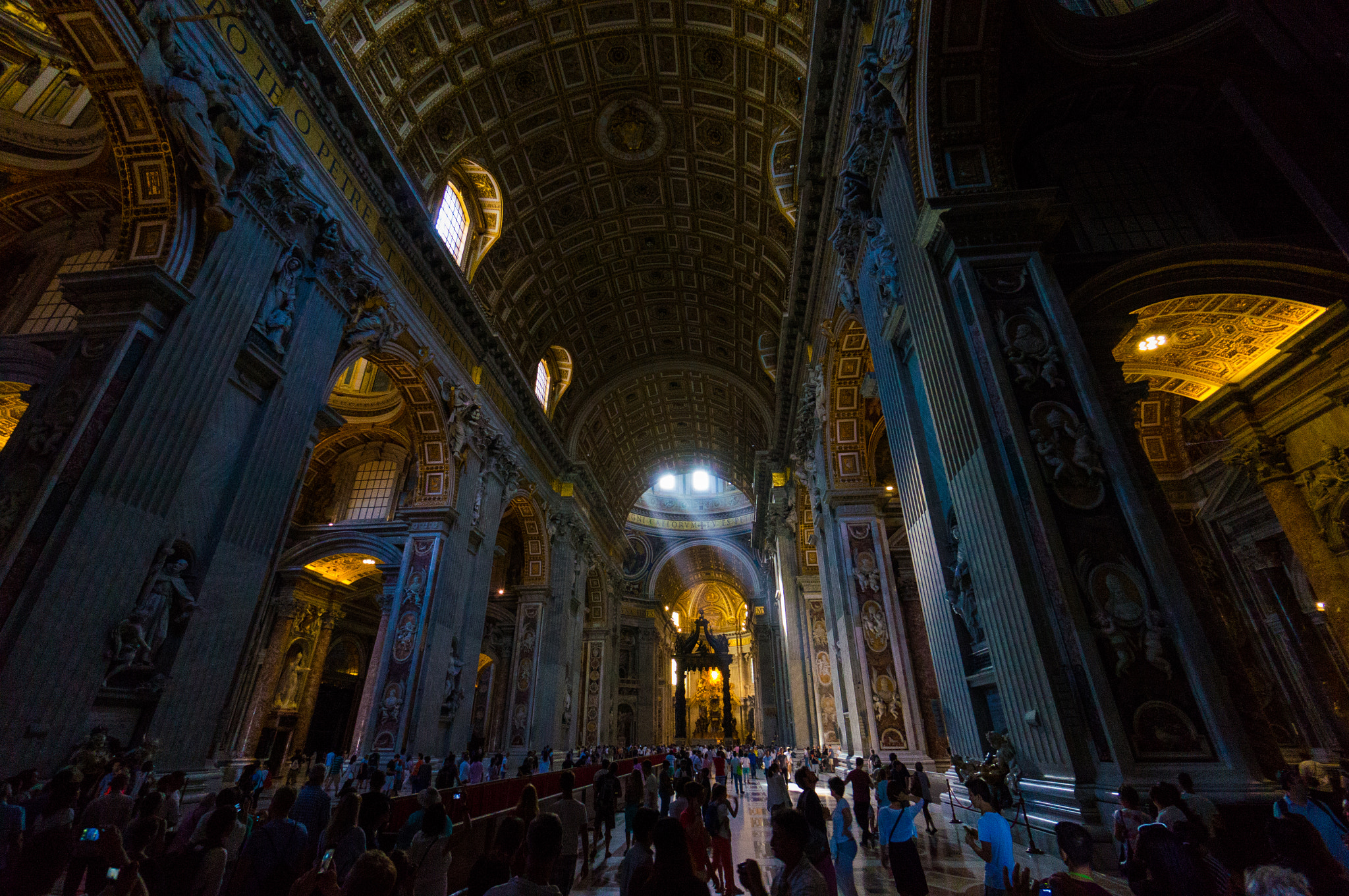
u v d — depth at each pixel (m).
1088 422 5.72
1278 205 7.32
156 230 7.77
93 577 6.30
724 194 18.80
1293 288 6.74
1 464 6.59
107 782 5.96
